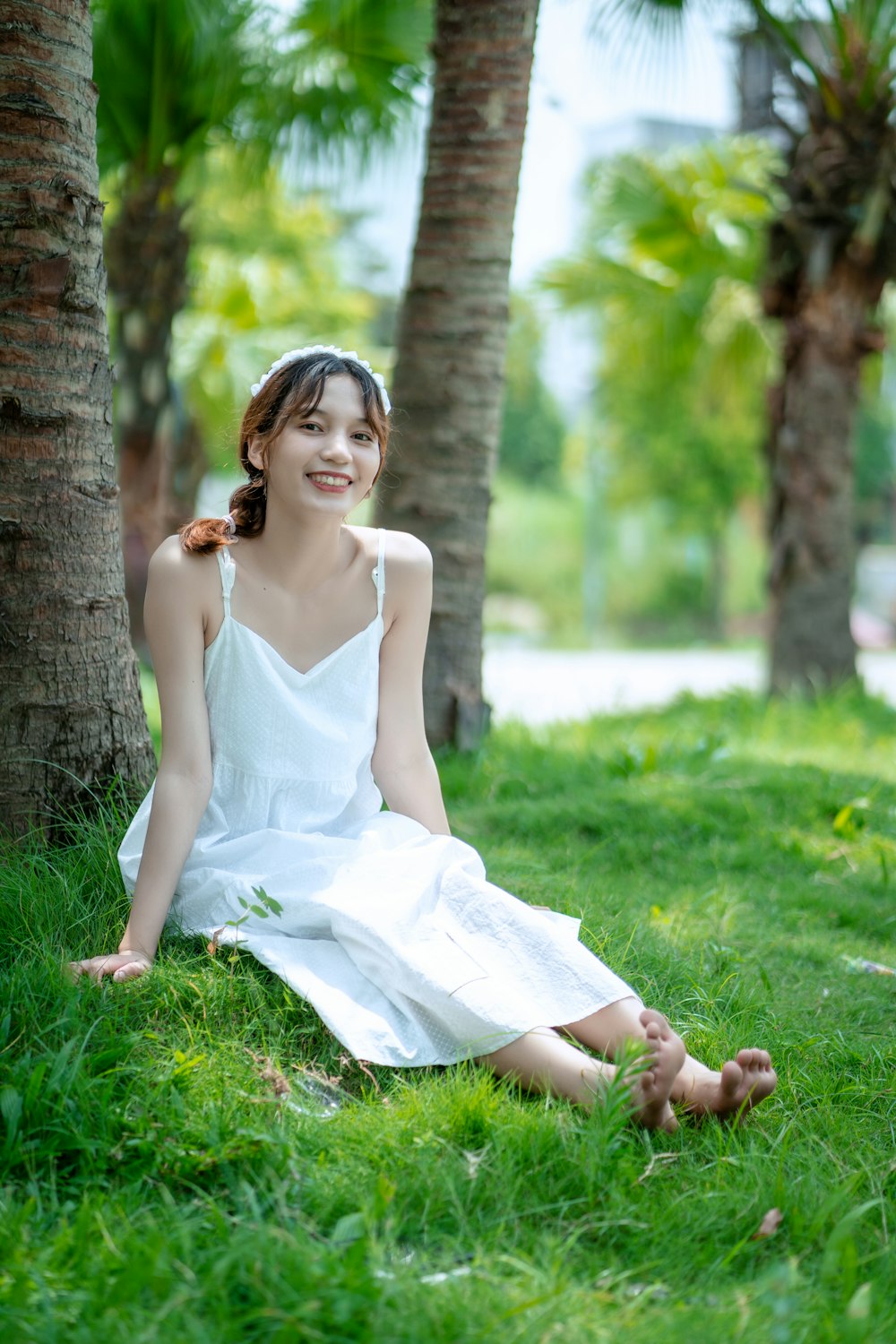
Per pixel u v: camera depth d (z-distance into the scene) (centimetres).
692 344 1150
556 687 1453
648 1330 172
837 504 912
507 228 535
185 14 808
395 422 543
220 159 1100
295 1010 256
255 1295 171
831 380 903
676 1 702
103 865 302
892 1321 179
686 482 2920
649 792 509
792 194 888
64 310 313
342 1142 217
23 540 312
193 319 1280
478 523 543
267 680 280
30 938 270
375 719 299
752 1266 194
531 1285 181
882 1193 221
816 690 866
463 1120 222
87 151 318
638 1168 215
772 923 388
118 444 1023
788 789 528
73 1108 212
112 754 327
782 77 882
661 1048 219
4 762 314
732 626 3331
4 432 309
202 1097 223
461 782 501
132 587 1052
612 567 3284
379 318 3234
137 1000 248
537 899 354
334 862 269
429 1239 196
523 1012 236
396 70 886
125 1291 170
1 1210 192
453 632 541
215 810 283
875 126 859
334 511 276
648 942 328
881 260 886
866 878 441
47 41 308
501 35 519
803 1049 278
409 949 246
